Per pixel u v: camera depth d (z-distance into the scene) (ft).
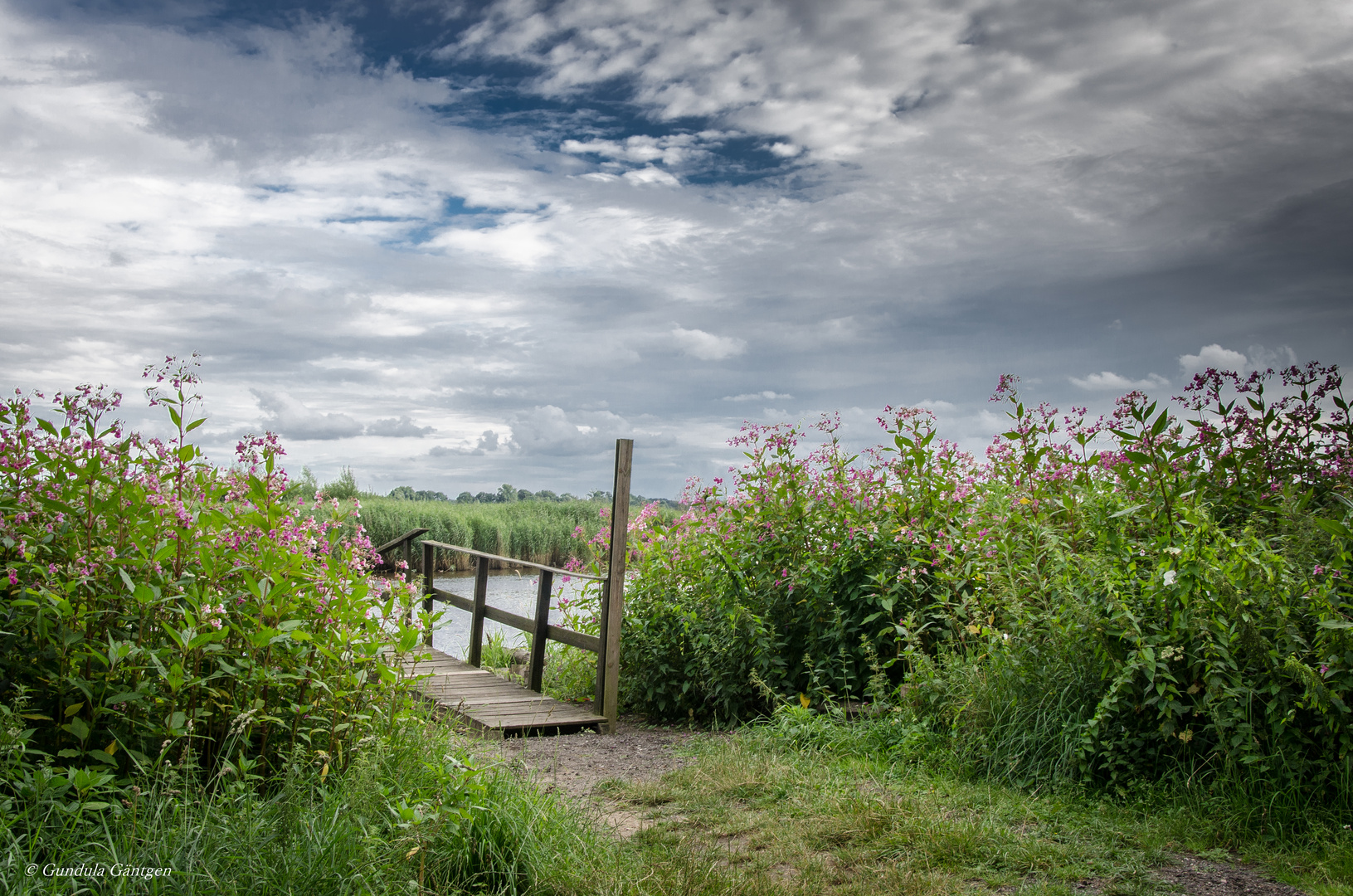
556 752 20.56
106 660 11.66
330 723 14.05
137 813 10.78
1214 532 15.23
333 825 10.92
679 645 25.45
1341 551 14.35
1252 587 14.67
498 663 33.06
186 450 13.88
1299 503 16.66
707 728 23.70
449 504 84.33
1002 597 18.58
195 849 10.06
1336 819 12.91
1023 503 20.26
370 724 14.42
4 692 11.58
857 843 13.62
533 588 58.90
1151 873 12.15
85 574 12.09
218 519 12.96
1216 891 11.60
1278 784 13.57
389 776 13.30
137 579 12.89
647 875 11.97
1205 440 19.40
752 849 13.67
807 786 16.47
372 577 16.15
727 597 24.76
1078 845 13.07
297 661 13.80
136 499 12.63
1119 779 15.23
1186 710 14.52
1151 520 17.37
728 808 15.65
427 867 11.39
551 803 13.93
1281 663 13.97
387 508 74.38
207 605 12.74
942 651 20.31
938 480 24.29
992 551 19.47
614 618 23.32
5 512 12.35
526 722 22.06
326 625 14.29
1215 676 14.24
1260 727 14.17
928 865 12.64
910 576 21.93
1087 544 19.16
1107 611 16.42
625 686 26.35
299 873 10.06
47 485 12.54
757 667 23.79
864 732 19.42
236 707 12.89
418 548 41.98
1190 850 12.88
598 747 21.13
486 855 11.96
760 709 24.26
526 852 12.04
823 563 24.50
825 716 20.92
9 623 11.62
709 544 26.14
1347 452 19.04
